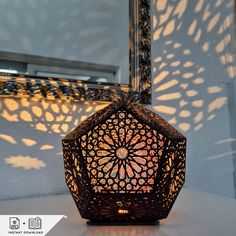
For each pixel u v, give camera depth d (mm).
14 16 791
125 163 520
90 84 827
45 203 671
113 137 528
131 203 498
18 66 763
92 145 517
